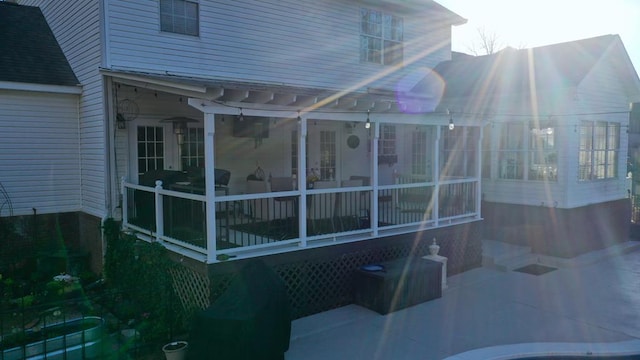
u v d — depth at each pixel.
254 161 11.28
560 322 7.26
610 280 9.68
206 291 6.62
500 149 12.47
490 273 10.12
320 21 11.75
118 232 8.91
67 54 10.55
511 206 12.27
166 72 9.47
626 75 12.52
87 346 6.07
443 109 9.29
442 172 13.61
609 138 12.70
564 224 11.26
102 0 8.73
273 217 8.12
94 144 9.51
